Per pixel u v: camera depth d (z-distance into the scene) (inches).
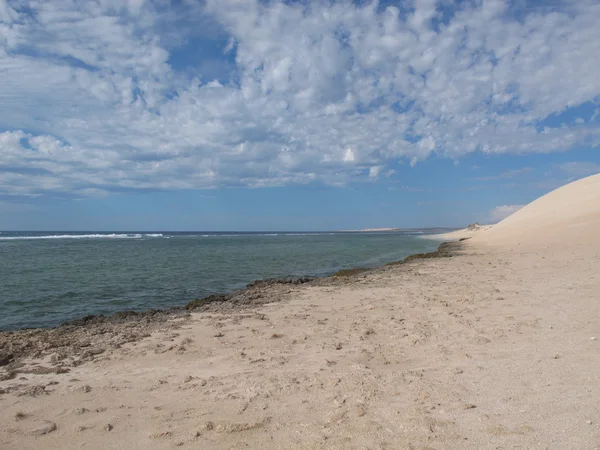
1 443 156.1
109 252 1540.4
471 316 323.3
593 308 316.2
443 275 594.2
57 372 241.3
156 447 148.3
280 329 319.3
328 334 297.0
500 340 254.4
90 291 628.1
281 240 3137.3
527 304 351.3
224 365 239.8
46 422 172.7
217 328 333.7
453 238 2851.9
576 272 516.7
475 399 170.2
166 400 191.2
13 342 312.0
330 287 541.0
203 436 154.0
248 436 151.9
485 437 139.0
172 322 366.6
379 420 157.2
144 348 283.0
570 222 1262.3
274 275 828.6
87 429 165.2
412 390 184.7
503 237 1392.7
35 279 748.6
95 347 292.2
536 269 583.5
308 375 213.3
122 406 186.9
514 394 171.8
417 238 3221.0
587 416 146.6
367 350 253.1
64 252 1524.4
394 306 384.8
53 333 345.4
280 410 172.7
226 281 741.9
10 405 192.4
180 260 1175.0
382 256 1346.0
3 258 1211.2
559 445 130.1
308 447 140.8
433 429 146.7
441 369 211.3
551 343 239.6
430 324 307.0
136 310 499.2
